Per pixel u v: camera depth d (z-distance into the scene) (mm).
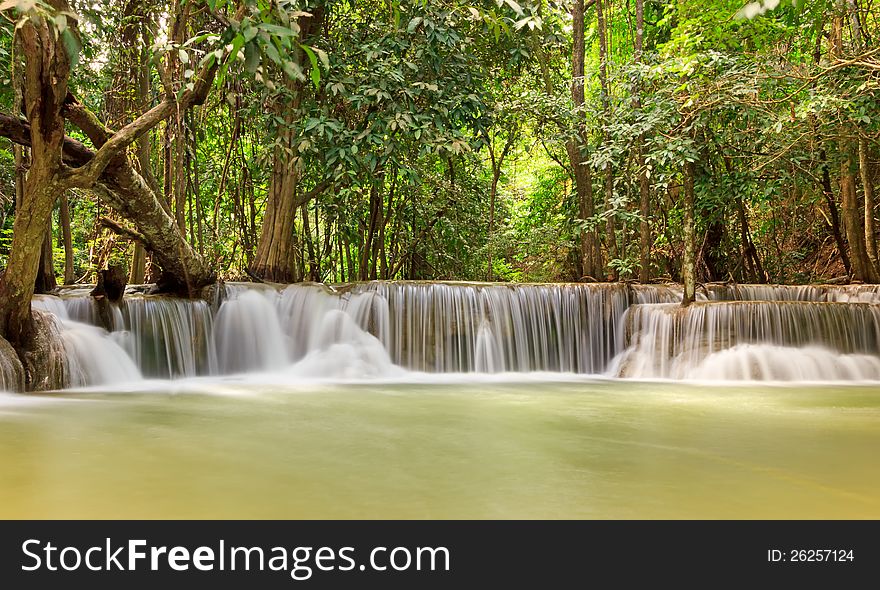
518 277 18375
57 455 3832
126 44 9711
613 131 10594
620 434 4645
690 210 9398
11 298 6836
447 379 8852
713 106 9203
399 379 8844
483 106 11523
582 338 9914
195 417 5359
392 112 10422
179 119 7816
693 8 10758
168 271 8984
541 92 13242
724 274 14945
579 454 3961
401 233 15383
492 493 3096
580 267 15930
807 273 15984
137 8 9234
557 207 17188
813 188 14102
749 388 7703
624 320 9812
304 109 10750
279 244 11328
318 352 9336
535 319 9844
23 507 2830
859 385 8008
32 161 6531
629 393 7168
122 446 4121
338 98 11195
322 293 9633
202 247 12086
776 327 8734
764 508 2873
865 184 12430
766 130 9914
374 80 10336
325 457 3859
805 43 12719
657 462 3754
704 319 8945
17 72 6652
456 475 3438
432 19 10156
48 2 5359
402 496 3043
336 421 5207
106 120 10352
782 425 5031
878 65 7625
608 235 12188
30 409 5715
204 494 3049
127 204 7828
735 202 13547
